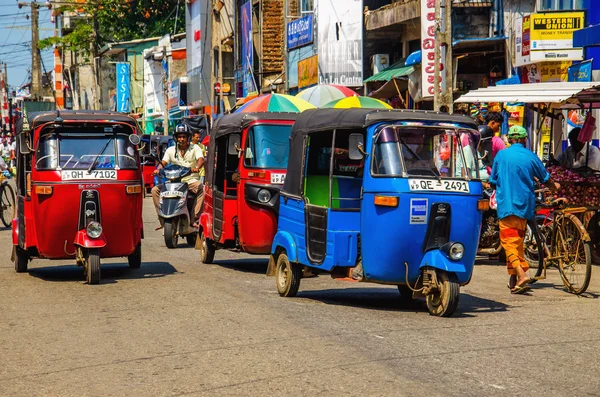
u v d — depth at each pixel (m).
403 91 30.30
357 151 9.91
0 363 7.64
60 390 6.70
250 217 13.84
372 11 32.34
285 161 14.03
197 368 7.29
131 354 7.86
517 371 7.10
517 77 22.77
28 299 11.29
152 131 68.12
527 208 11.45
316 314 9.85
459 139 10.06
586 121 14.88
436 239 9.79
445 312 9.65
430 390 6.51
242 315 9.74
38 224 12.86
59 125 12.97
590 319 9.58
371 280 10.15
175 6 69.38
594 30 19.22
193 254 17.08
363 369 7.14
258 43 43.97
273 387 6.64
